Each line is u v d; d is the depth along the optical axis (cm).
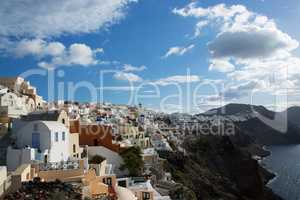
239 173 14900
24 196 2964
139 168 6625
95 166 5069
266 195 14238
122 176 6300
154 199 5225
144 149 9000
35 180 3391
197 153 14112
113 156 6581
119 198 4184
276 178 17450
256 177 14850
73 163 4203
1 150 4844
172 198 6116
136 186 5397
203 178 10875
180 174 9288
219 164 14538
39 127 4856
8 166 4466
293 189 15000
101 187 3981
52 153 4816
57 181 3419
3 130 5566
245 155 15750
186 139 15162
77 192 3275
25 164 3806
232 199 10469
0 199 2925
